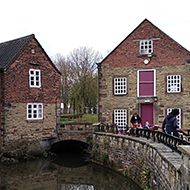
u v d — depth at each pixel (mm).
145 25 20297
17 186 13500
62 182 14203
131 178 13305
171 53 19734
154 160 9969
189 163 5605
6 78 18094
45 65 20484
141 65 20219
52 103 20766
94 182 14070
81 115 33812
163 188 8289
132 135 14656
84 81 37125
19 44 20125
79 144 22312
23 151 18844
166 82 19719
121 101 20438
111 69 20703
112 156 15883
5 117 18016
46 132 20109
